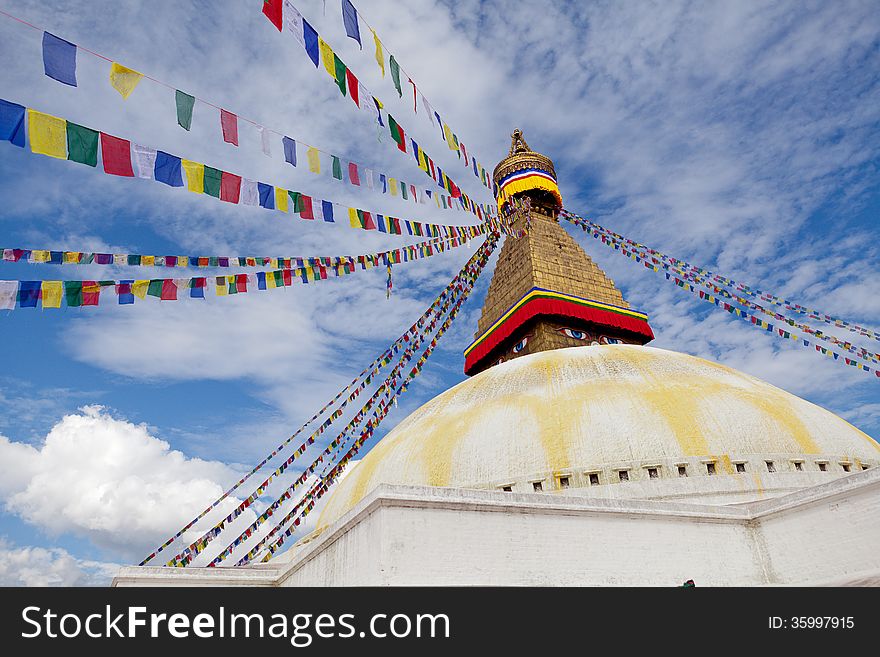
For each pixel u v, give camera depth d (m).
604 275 28.77
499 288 28.91
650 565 14.16
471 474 17.78
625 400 18.66
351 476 21.28
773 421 18.19
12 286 8.30
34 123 6.42
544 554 13.30
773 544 15.35
